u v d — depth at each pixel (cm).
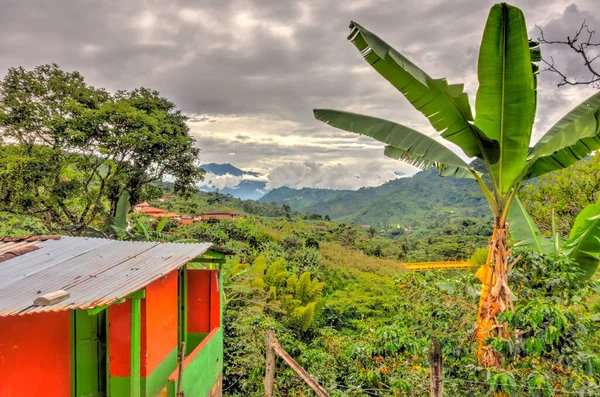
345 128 525
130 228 1292
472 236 4891
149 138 1803
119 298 371
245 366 909
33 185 1633
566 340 432
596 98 498
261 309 1290
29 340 436
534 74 559
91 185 2022
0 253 533
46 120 1625
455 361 514
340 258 3072
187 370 534
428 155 500
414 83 474
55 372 454
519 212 755
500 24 441
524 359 468
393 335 527
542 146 481
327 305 1859
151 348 502
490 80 471
